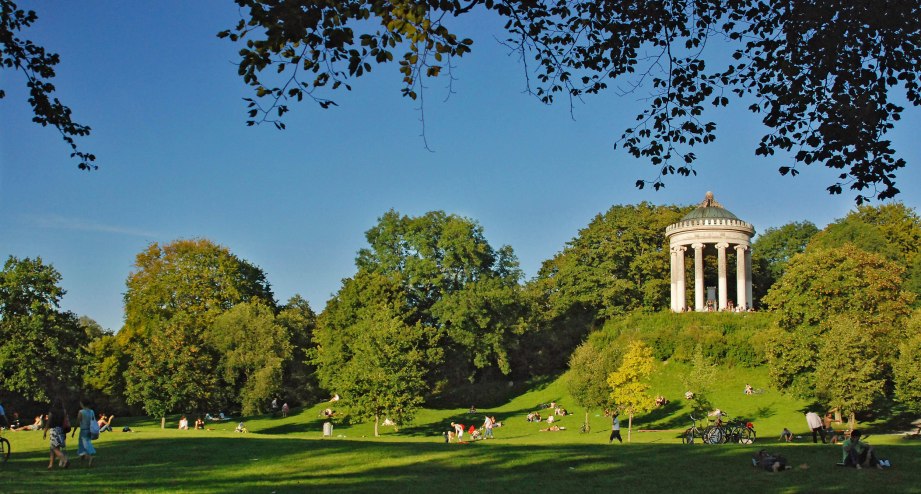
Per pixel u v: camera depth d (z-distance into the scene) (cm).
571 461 2733
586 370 6234
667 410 6631
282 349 7444
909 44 1608
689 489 2211
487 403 8162
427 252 8300
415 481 2306
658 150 1967
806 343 5659
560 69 1875
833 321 5506
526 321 8681
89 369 7512
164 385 6328
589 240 9394
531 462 2709
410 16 1416
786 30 1719
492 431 6506
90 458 2620
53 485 2086
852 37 1636
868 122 1628
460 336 7875
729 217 8988
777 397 6494
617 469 2566
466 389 8512
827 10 1608
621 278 9331
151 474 2408
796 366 5650
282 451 3069
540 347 9312
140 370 6431
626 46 1845
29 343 6191
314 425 7112
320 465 2661
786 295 6078
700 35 1848
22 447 3362
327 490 2122
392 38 1438
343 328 7544
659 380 7250
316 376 8162
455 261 8344
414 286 8294
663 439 5366
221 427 6944
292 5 1274
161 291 8825
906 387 5094
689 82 1900
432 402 8244
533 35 1803
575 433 6138
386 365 6372
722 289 8694
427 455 2903
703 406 5662
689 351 7425
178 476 2373
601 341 8181
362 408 6284
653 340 7631
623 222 9256
